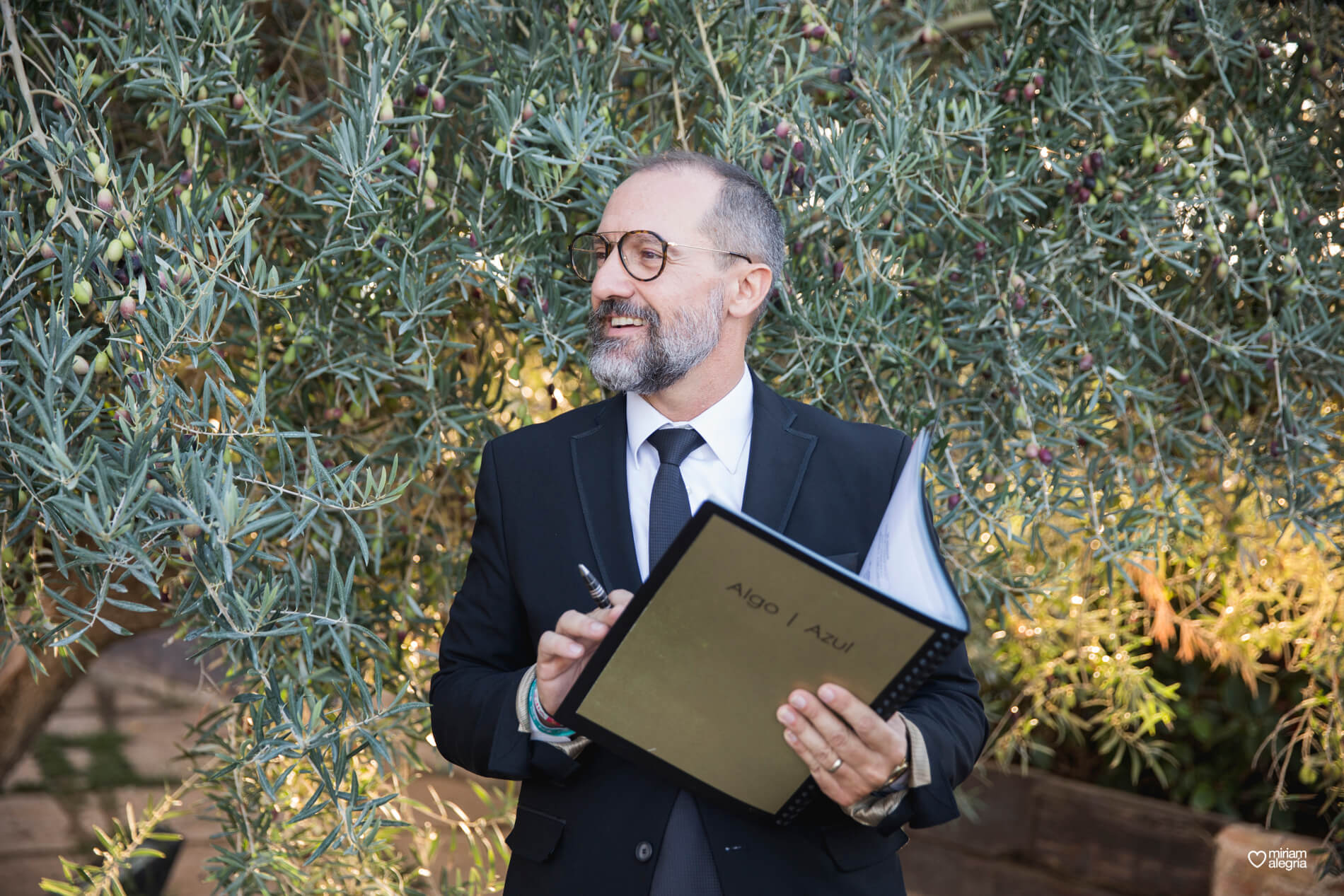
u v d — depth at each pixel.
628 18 1.62
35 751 4.86
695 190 1.28
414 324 1.46
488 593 1.33
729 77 1.67
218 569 1.21
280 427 1.52
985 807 3.26
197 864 3.39
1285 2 1.82
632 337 1.26
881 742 0.99
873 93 1.62
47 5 1.46
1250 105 1.84
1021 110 1.71
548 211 1.52
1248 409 1.93
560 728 1.18
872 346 1.62
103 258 1.21
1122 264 1.82
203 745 1.71
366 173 1.37
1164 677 3.08
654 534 1.24
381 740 1.56
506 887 1.29
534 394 2.02
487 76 1.58
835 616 0.95
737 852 1.16
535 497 1.32
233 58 1.46
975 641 2.52
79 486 1.16
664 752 1.08
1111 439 1.87
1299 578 2.18
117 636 1.90
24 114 1.35
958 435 1.77
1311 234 1.81
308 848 1.72
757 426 1.31
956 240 1.71
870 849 1.21
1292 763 2.92
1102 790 3.07
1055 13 1.66
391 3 1.57
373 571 1.78
